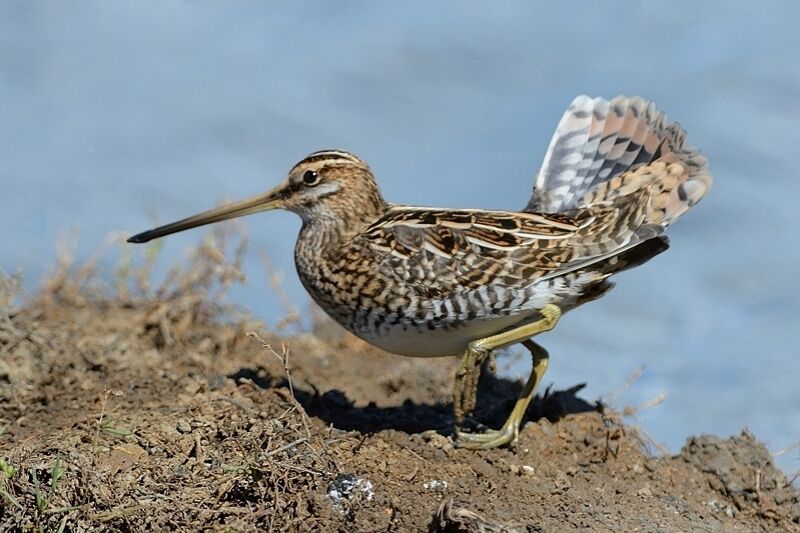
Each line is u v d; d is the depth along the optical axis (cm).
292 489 960
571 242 1064
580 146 1194
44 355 1218
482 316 1059
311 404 1155
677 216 1109
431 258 1053
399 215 1098
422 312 1059
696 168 1146
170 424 1061
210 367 1265
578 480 1045
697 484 1085
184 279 1410
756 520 1056
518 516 962
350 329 1110
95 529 925
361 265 1073
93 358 1226
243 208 1170
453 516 910
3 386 1147
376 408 1166
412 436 1063
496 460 1045
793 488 1095
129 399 1126
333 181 1124
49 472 957
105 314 1390
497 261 1051
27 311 1365
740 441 1117
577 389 1160
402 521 936
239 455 1004
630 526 974
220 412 1083
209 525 934
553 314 1066
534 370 1088
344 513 945
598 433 1109
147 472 983
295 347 1386
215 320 1409
